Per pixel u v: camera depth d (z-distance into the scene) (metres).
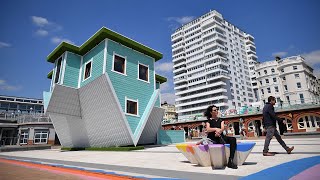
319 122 35.09
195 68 90.06
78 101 17.14
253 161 5.95
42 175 4.96
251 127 41.12
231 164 5.04
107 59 15.59
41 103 51.38
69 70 17.14
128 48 17.64
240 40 97.44
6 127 35.69
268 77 61.66
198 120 47.22
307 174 3.87
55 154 13.37
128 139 15.32
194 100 87.19
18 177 4.59
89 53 17.47
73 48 17.34
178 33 99.38
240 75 90.25
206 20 89.88
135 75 17.55
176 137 23.58
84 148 17.88
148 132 19.64
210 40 86.81
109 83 14.42
